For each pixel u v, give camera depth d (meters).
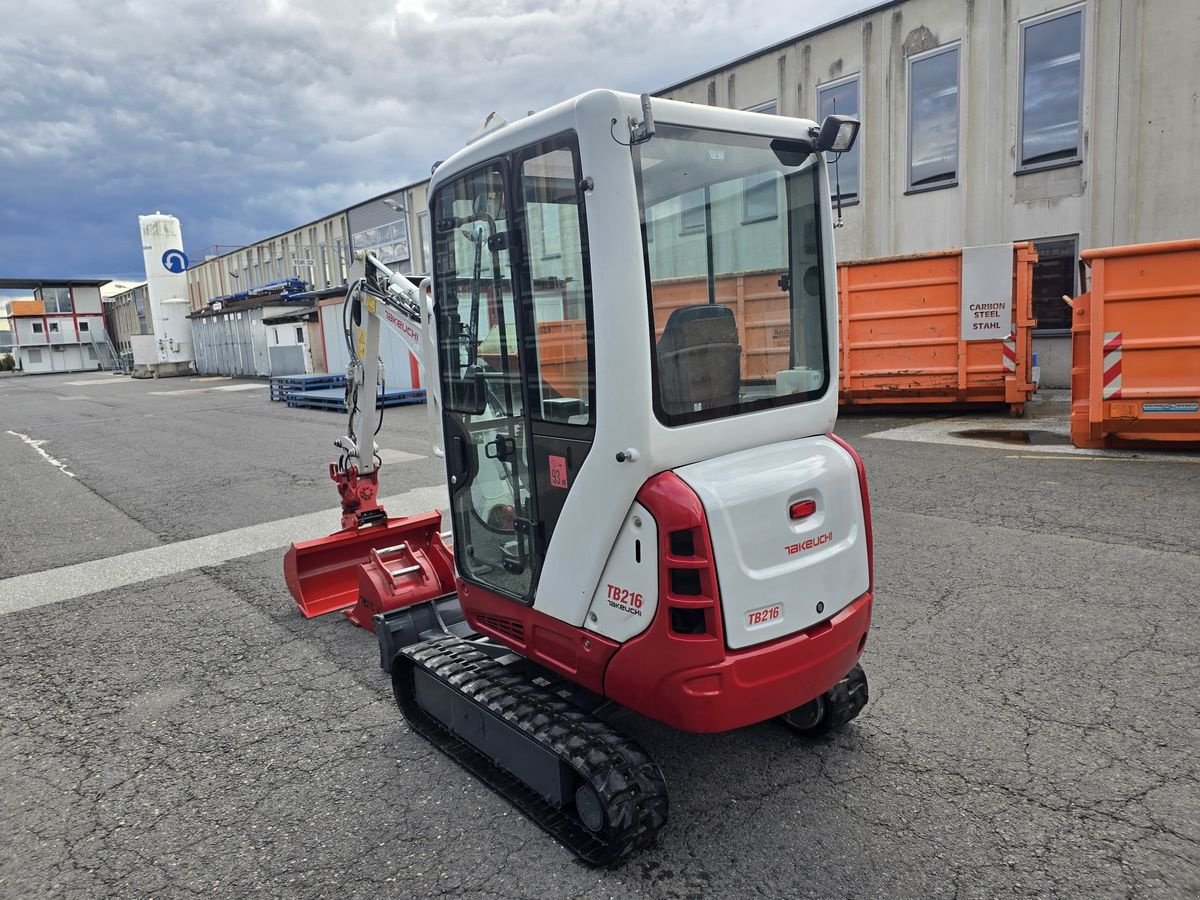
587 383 2.72
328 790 3.41
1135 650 4.23
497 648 3.70
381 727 3.93
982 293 11.36
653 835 2.81
